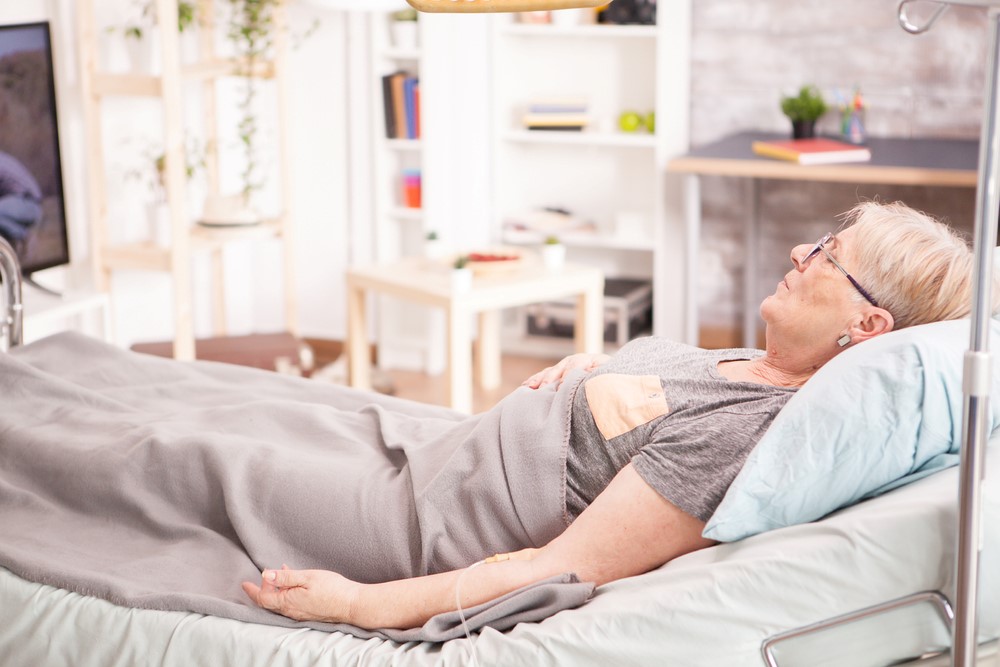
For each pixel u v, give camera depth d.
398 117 4.32
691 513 1.48
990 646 1.32
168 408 2.22
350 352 3.80
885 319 1.58
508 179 4.68
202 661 1.56
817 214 4.30
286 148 4.18
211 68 3.96
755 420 1.53
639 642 1.38
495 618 1.50
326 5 3.76
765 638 1.35
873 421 1.41
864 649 1.35
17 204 3.41
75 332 2.47
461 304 3.36
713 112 4.34
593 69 4.49
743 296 4.45
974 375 1.21
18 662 1.66
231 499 1.78
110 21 3.94
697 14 4.26
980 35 3.96
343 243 4.63
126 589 1.64
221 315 4.41
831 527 1.35
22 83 3.39
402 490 1.76
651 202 4.54
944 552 1.30
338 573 1.73
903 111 4.11
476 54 4.34
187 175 3.91
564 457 1.65
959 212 4.12
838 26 4.12
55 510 1.91
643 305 4.44
